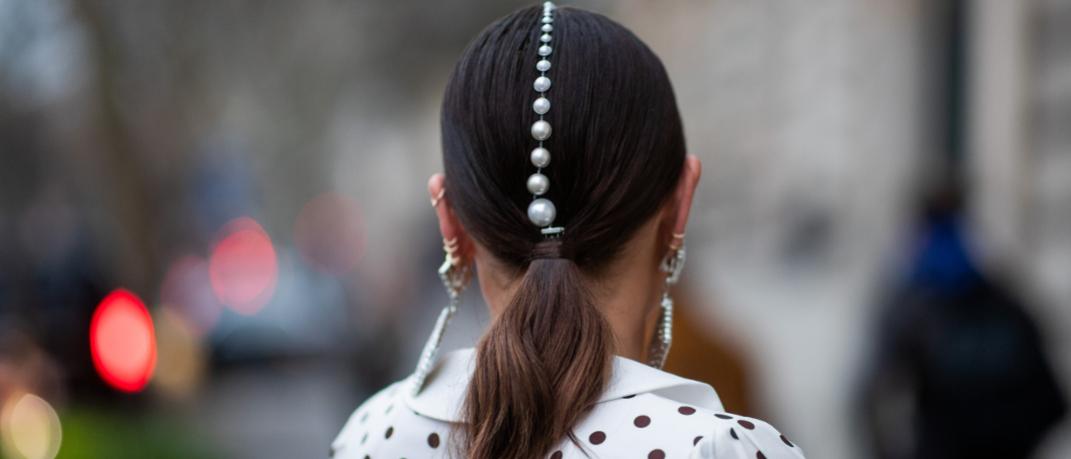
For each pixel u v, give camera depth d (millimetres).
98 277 8211
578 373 1771
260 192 41156
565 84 1866
